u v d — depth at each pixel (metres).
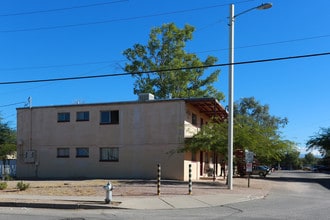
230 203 19.22
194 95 53.97
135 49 56.00
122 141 35.78
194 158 36.81
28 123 39.19
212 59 56.19
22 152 39.09
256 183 34.09
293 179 46.25
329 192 27.72
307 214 15.29
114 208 16.92
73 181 31.58
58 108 38.28
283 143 31.36
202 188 25.77
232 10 26.11
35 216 14.55
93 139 36.81
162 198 19.75
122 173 35.50
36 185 27.16
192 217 14.38
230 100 26.27
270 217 14.43
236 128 30.17
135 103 35.66
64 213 15.55
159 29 55.81
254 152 30.53
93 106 37.03
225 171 43.22
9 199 19.00
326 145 54.34
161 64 55.72
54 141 38.16
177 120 34.03
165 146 34.22
